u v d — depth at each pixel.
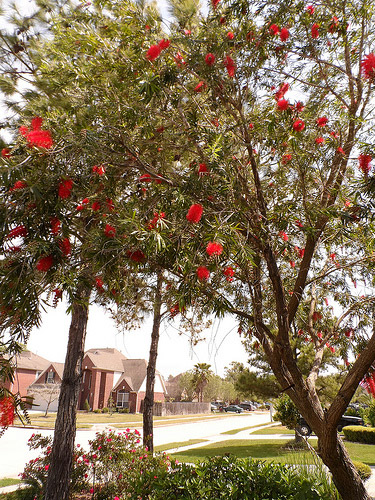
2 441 15.64
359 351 4.29
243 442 15.12
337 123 3.82
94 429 20.12
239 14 3.24
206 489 3.51
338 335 4.50
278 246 3.22
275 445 13.76
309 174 3.65
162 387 42.88
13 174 1.91
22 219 1.92
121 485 5.79
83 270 2.29
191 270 2.28
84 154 2.35
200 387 50.12
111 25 3.14
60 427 5.14
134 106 2.85
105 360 40.25
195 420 30.19
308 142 3.60
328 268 4.36
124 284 2.94
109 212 2.56
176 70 3.01
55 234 1.99
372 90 3.44
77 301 2.03
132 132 2.92
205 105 3.33
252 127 3.46
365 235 3.36
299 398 3.42
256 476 3.67
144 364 41.72
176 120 3.19
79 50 3.05
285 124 3.36
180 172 3.20
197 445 14.41
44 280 1.89
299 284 3.51
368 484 7.08
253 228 2.94
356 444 14.66
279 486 3.50
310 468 4.93
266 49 3.45
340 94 4.01
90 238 2.29
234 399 60.47
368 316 4.14
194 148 3.22
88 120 2.68
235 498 3.39
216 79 3.16
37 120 2.30
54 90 2.89
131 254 2.38
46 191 1.97
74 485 6.02
